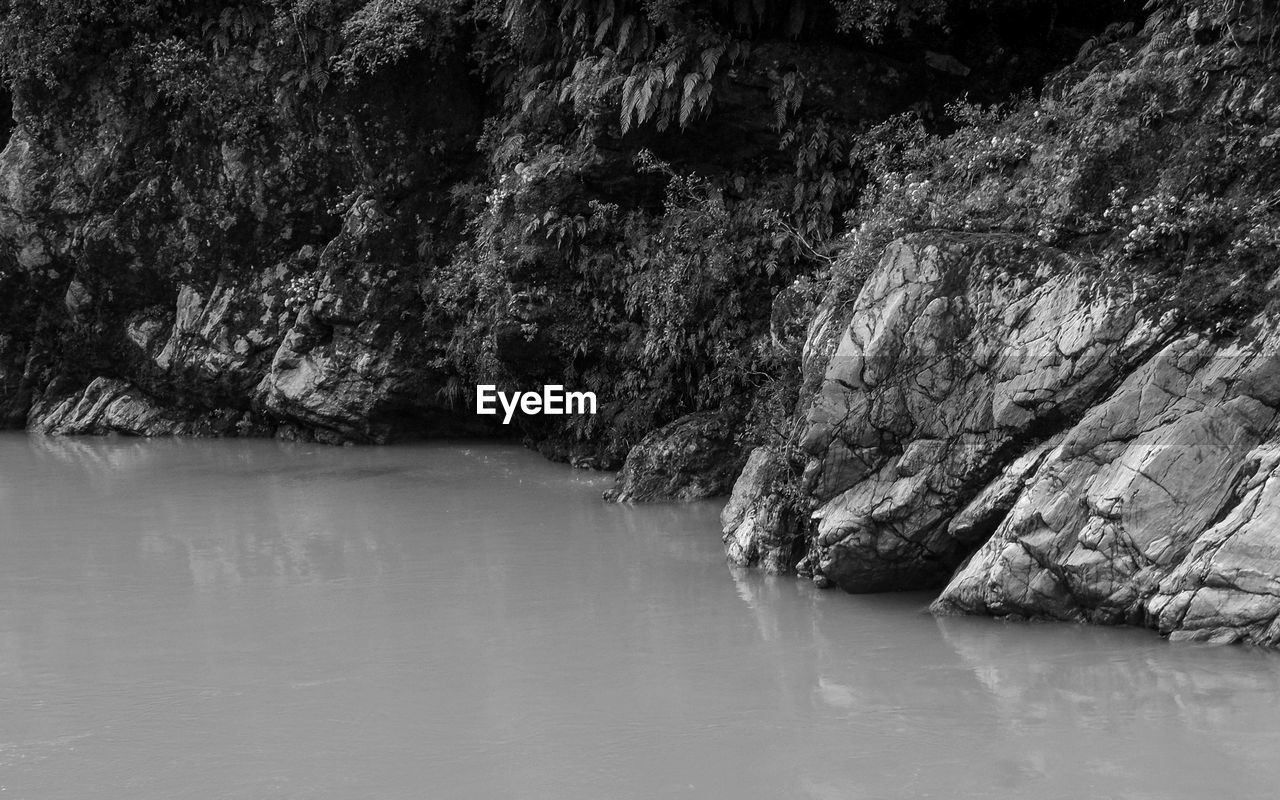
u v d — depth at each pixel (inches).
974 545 443.8
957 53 669.3
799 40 675.4
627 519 613.9
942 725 335.3
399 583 501.7
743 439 649.0
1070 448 406.3
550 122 767.1
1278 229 399.2
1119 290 410.6
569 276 748.6
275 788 311.3
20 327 1019.3
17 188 975.6
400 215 868.6
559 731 342.3
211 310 932.0
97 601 485.4
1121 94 472.7
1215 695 343.0
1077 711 339.0
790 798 296.7
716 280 671.8
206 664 406.6
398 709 362.0
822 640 413.4
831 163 675.4
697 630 429.4
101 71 957.2
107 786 315.3
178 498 697.0
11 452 884.0
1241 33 452.4
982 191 485.7
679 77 674.2
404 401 869.2
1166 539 390.3
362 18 837.8
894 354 448.8
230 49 917.2
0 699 378.3
